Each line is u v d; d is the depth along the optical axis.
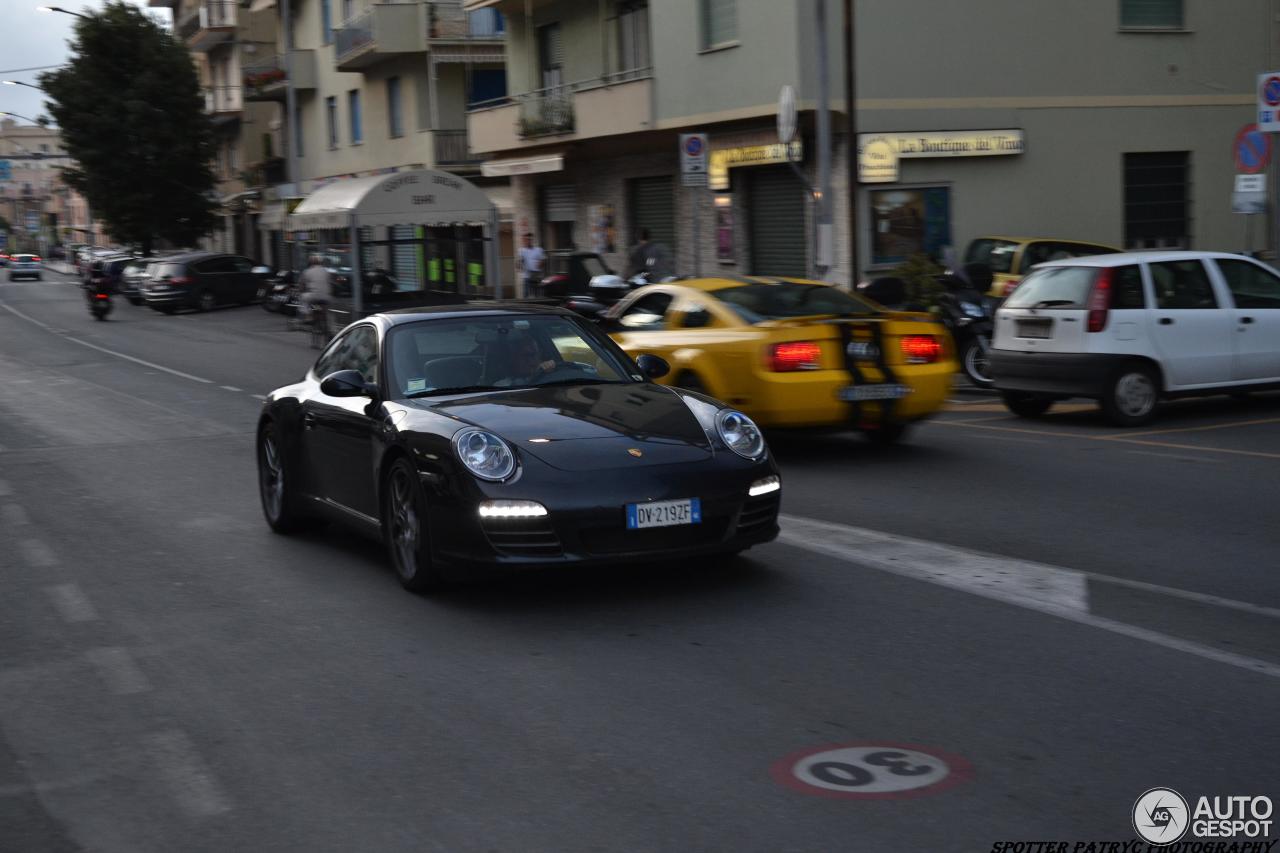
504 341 7.57
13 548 8.59
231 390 19.44
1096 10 24.05
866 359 10.78
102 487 11.05
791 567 7.14
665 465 6.30
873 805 3.96
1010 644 5.58
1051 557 7.27
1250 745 4.35
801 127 22.67
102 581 7.52
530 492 6.13
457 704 5.07
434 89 40.78
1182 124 25.02
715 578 6.93
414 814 4.04
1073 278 12.97
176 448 13.45
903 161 22.89
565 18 31.30
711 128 25.25
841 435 12.70
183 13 72.81
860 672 5.27
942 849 3.65
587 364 7.60
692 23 24.58
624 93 26.70
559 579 6.99
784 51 22.19
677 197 28.42
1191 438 11.84
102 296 39.75
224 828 4.02
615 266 31.22
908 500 9.17
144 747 4.76
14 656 6.04
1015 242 20.78
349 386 7.24
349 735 4.78
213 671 5.66
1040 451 11.33
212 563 7.88
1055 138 24.00
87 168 56.19
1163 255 13.10
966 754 4.35
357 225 27.20
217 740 4.80
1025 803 3.94
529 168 31.70
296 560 7.86
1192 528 7.96
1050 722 4.62
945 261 18.48
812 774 4.22
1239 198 16.28
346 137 48.47
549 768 4.37
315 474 8.04
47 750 4.78
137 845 3.93
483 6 33.22
